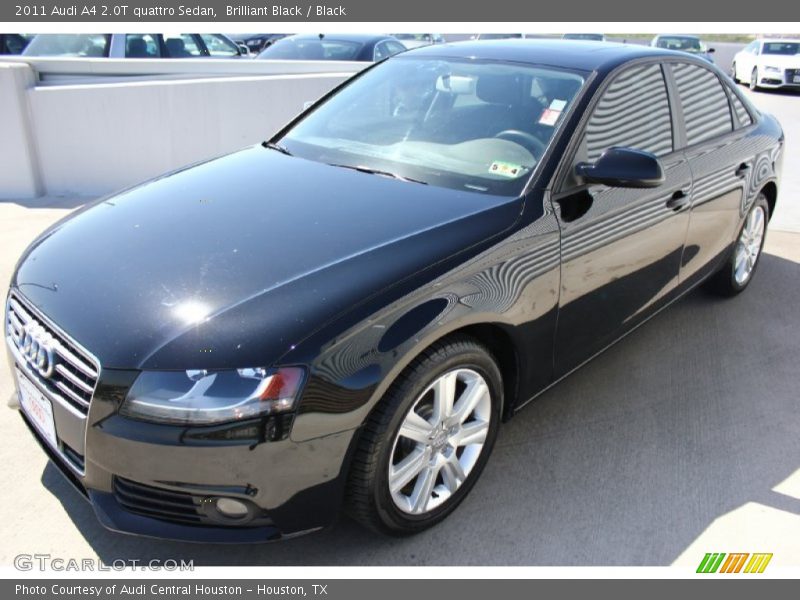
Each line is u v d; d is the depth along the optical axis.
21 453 2.91
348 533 2.60
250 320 2.12
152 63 6.96
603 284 3.07
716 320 4.44
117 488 2.19
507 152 2.96
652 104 3.45
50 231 2.87
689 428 3.30
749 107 4.43
